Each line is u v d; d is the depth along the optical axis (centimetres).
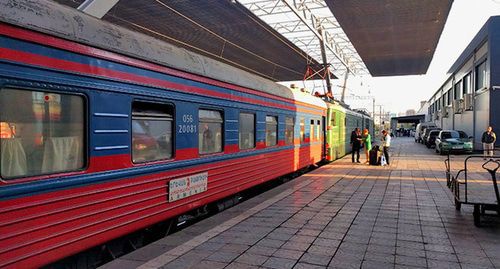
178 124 624
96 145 464
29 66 385
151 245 552
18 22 374
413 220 695
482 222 679
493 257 504
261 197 918
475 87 2898
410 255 510
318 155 1583
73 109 440
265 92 998
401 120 7744
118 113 498
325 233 608
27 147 389
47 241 400
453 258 500
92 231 456
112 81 489
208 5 1446
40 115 402
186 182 645
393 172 1423
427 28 2125
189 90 654
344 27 2109
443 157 2222
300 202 848
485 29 2516
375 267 468
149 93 555
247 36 1919
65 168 429
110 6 792
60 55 420
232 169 814
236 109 834
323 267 467
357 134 1781
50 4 429
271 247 538
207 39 1953
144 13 1517
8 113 371
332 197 910
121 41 512
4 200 359
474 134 2853
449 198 903
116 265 473
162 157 593
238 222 671
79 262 474
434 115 5859
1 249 354
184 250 523
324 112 1695
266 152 1005
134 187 526
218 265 471
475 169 1543
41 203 395
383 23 2030
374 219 700
